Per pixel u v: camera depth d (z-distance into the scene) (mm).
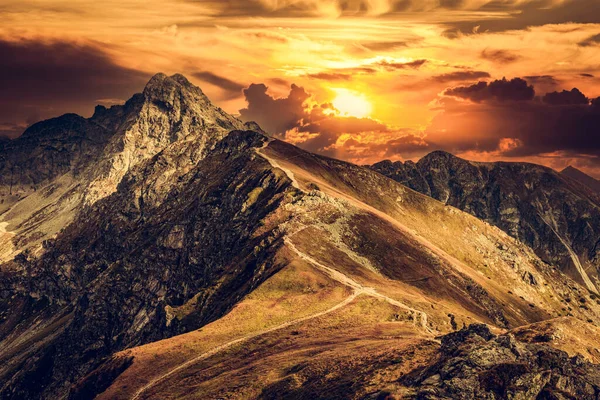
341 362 180500
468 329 168000
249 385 189750
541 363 149750
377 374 161625
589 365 154250
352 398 154250
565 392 143625
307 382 177250
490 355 149125
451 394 140750
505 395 140375
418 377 152500
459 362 148625
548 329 189750
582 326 195250
